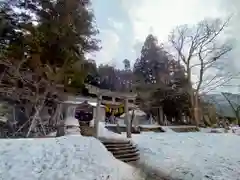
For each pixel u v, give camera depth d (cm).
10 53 1256
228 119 3003
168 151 1159
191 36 2552
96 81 2231
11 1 1348
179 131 1939
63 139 832
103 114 1808
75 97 1602
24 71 1259
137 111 2459
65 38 1375
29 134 1042
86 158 723
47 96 1366
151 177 754
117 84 2959
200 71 2439
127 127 1331
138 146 1189
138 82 2781
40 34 1295
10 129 1149
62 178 573
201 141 1434
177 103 2531
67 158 689
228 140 1494
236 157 1092
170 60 2805
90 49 1681
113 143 1010
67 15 1409
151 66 2948
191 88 2397
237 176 815
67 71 1445
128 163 910
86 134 1202
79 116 1744
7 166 574
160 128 1945
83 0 1608
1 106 1284
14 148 669
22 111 1274
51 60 1395
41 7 1406
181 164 964
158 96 2573
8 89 1202
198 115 2298
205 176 812
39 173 577
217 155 1124
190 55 2498
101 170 670
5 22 1266
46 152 693
